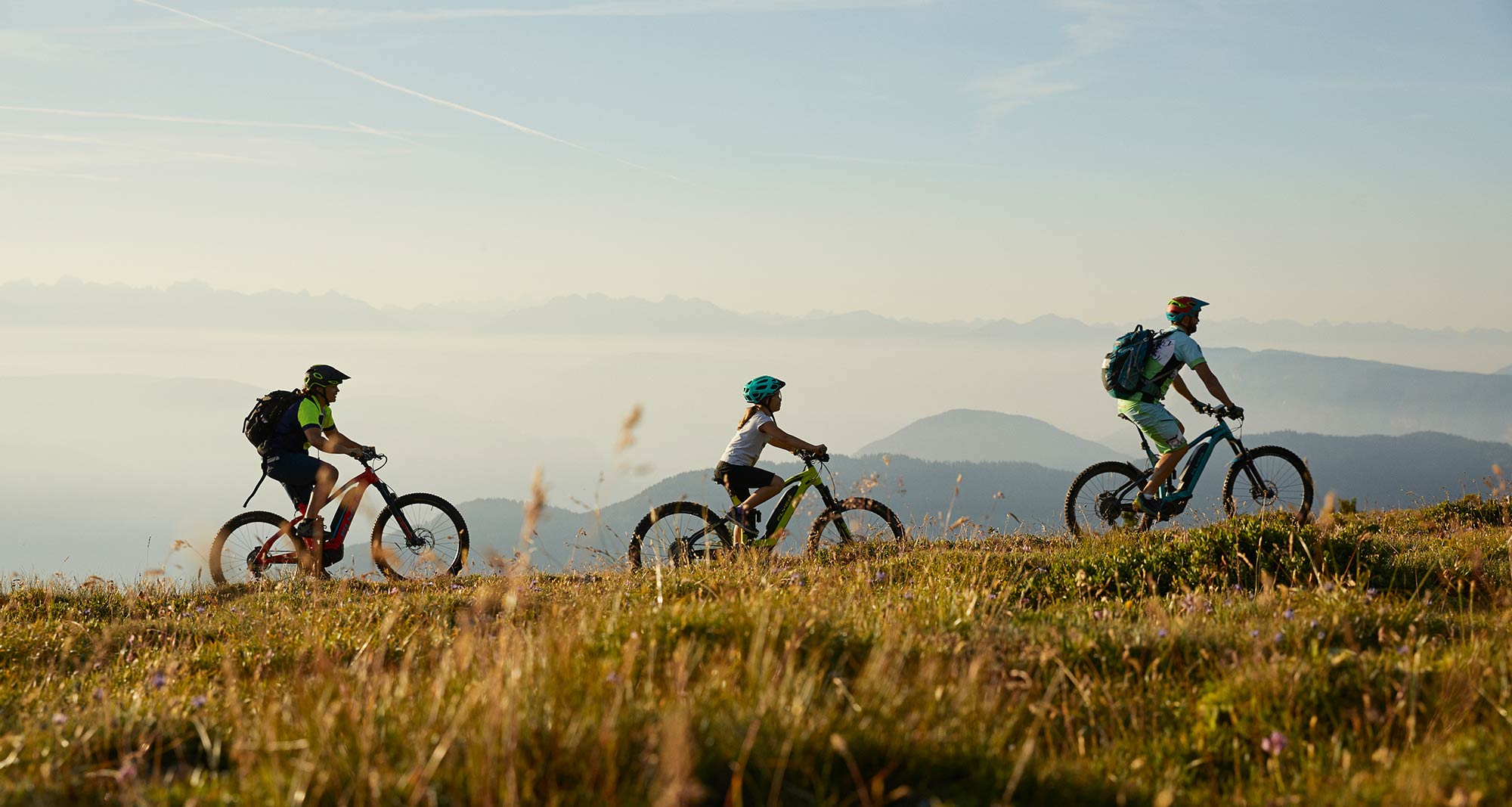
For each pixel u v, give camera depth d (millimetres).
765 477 11797
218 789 3607
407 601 9609
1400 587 8305
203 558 12406
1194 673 5508
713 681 4332
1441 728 4344
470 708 3809
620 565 10766
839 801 3449
